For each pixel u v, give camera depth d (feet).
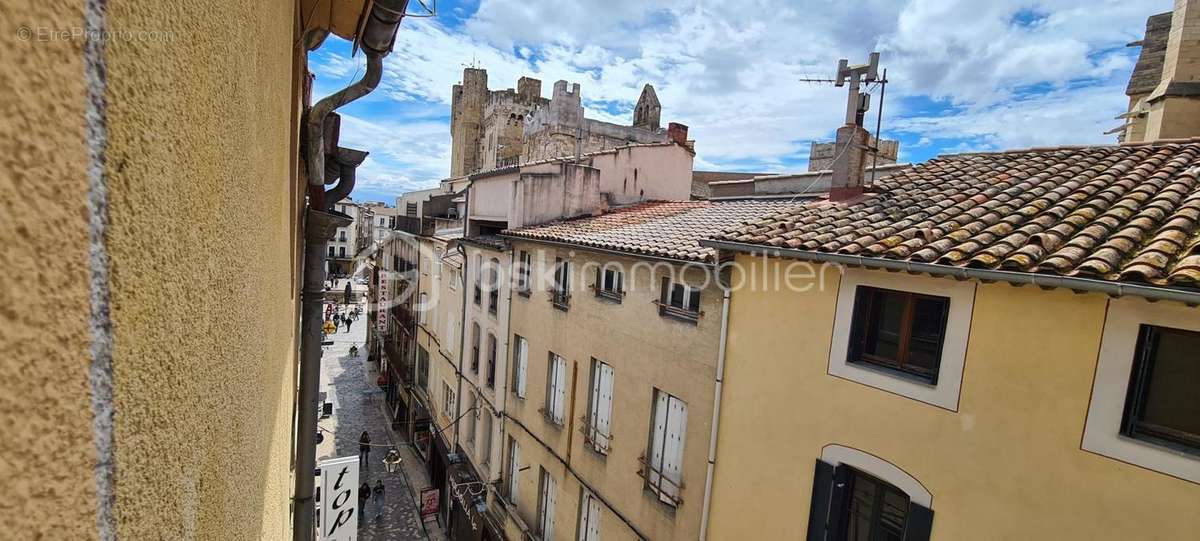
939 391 16.43
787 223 22.43
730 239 21.95
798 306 20.42
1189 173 16.93
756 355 21.83
